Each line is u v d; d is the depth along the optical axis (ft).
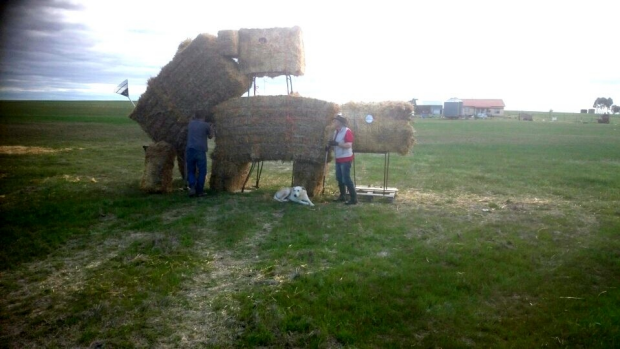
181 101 37.63
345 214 29.68
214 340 14.75
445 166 55.01
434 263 21.01
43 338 15.02
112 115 196.03
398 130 34.60
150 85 37.88
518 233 25.75
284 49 35.86
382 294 17.67
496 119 260.01
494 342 14.70
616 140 101.60
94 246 23.81
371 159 63.10
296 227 26.61
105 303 17.06
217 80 36.55
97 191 37.32
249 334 14.99
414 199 35.12
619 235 25.39
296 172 35.76
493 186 40.75
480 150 76.02
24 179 42.37
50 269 20.76
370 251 22.65
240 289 18.47
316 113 34.47
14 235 25.21
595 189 39.37
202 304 17.25
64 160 56.80
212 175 37.83
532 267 20.68
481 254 22.04
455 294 17.85
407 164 57.16
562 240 24.61
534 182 42.83
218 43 36.37
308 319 15.78
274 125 35.12
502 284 18.72
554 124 198.08
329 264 21.04
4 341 14.79
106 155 63.05
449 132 130.93
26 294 18.26
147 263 21.20
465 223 27.78
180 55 37.11
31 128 116.67
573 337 14.94
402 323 15.72
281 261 21.38
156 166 36.40
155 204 32.55
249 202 33.40
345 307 16.71
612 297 17.66
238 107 35.58
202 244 24.07
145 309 16.80
